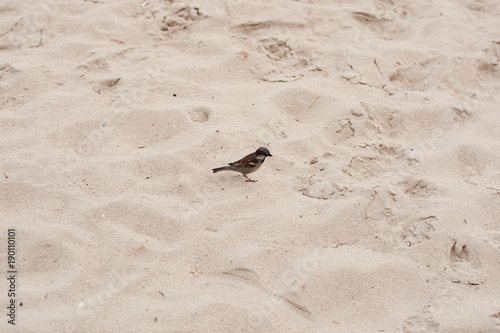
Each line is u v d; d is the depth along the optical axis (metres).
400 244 4.11
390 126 5.73
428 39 7.54
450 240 4.12
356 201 4.45
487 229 4.31
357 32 7.28
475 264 3.98
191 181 4.59
